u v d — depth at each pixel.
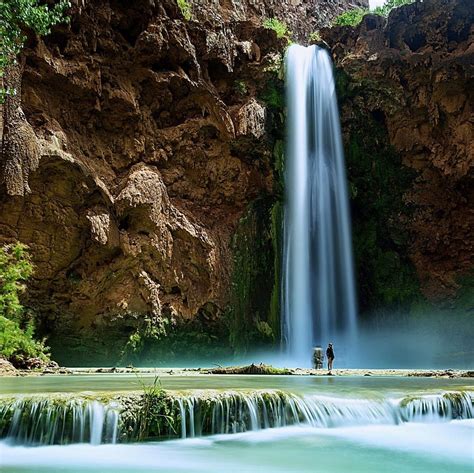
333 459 6.75
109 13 21.92
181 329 23.00
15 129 18.75
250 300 24.92
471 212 26.45
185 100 24.38
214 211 25.36
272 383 10.31
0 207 18.73
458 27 25.23
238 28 26.97
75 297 21.16
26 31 19.42
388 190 27.39
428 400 8.59
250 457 6.69
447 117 25.48
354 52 27.03
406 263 27.36
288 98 25.94
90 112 22.39
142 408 7.18
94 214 21.11
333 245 26.02
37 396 7.02
